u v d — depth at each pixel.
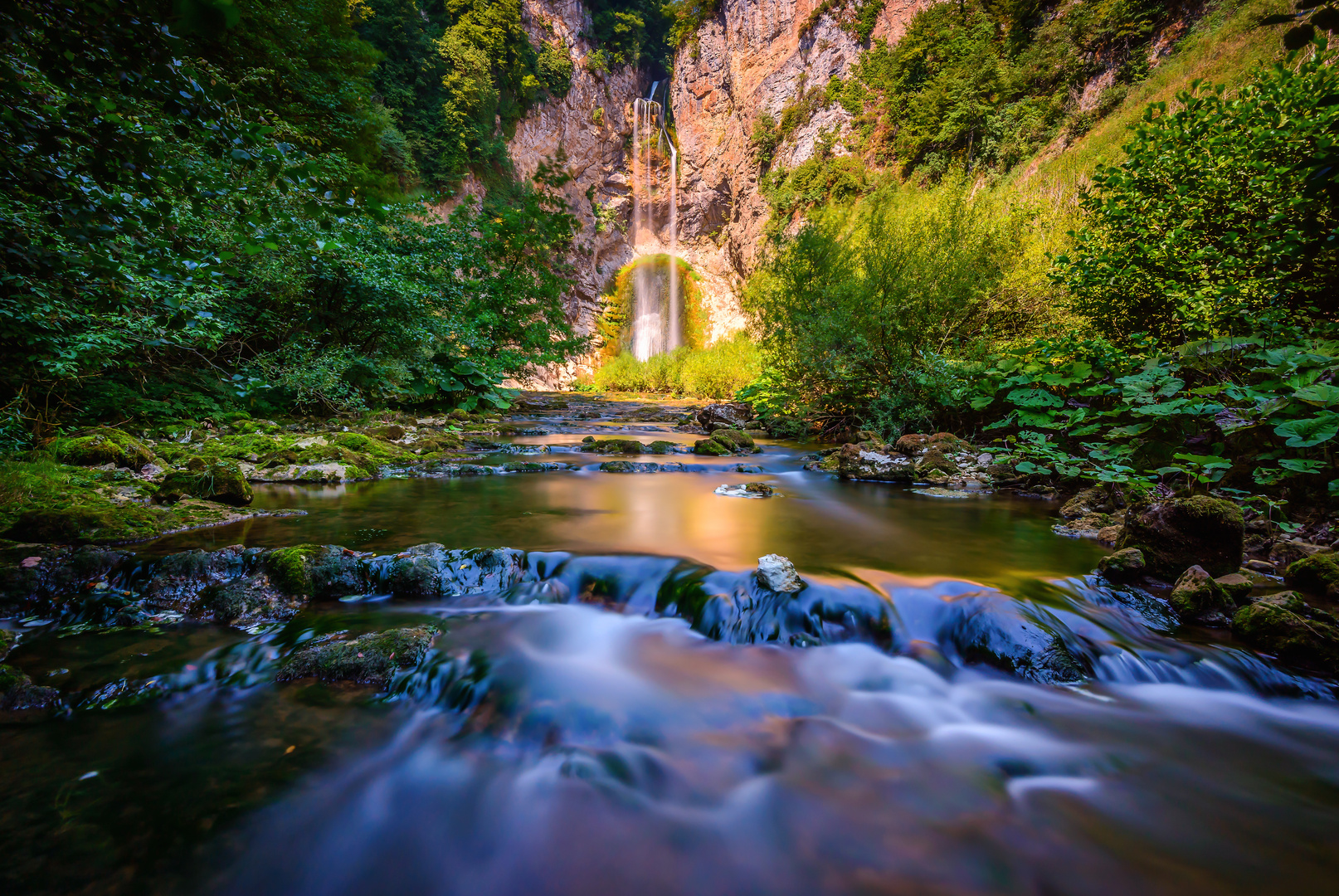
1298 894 1.43
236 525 3.94
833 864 1.53
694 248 45.94
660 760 1.90
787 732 2.07
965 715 2.18
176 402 7.43
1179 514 3.05
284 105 12.33
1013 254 8.96
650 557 3.30
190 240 2.34
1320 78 4.87
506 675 2.32
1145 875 1.49
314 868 1.45
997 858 1.54
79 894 1.32
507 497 5.22
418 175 29.77
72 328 4.99
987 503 5.27
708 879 1.47
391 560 3.13
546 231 15.11
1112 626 2.64
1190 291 5.53
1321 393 3.59
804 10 37.09
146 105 2.26
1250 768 1.90
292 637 2.54
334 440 7.04
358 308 10.00
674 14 45.34
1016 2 25.75
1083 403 6.05
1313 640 2.39
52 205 2.09
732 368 21.08
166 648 2.43
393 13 30.17
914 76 28.84
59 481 3.98
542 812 1.67
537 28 40.47
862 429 9.05
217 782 1.71
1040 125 22.23
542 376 35.97
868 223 9.88
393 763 1.83
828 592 2.81
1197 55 17.11
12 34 1.66
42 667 2.26
